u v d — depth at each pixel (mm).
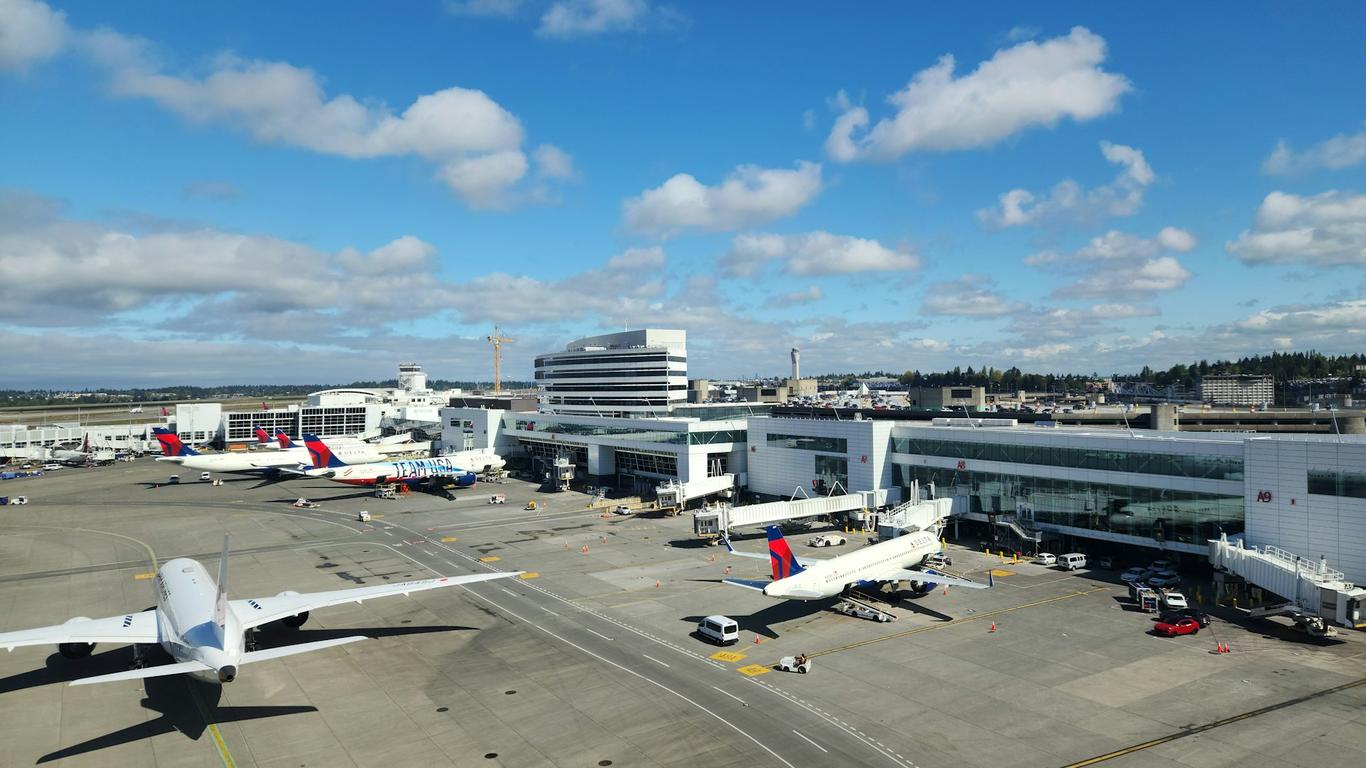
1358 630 60875
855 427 111562
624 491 147000
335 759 41812
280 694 50812
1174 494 79438
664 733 44438
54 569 90188
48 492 161875
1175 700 47688
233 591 78625
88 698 50281
